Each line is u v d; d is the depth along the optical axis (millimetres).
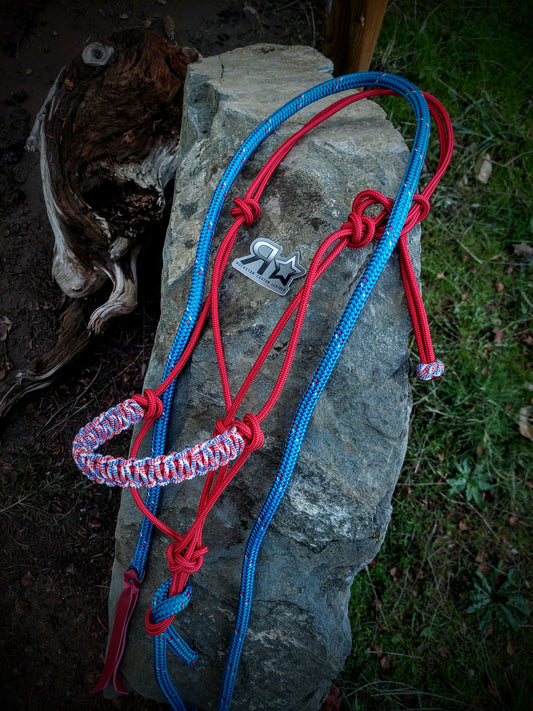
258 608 1720
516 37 3223
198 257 1638
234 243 1713
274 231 1691
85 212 2242
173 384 1661
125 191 2256
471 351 2820
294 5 3197
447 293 2883
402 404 1680
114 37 2107
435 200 2984
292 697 1860
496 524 2623
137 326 2645
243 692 1867
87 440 1409
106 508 2432
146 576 1761
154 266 2625
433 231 2951
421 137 1690
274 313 1621
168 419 1677
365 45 2480
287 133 1841
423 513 2619
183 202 1882
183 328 1608
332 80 1896
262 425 1607
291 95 1999
